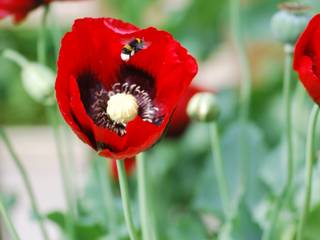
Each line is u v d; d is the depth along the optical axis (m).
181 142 1.23
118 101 0.65
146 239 0.71
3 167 1.70
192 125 1.27
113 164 0.99
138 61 0.65
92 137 0.60
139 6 1.29
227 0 1.32
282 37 0.76
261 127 1.36
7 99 2.02
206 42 1.38
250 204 0.92
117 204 0.91
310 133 0.67
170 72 0.64
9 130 1.98
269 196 0.90
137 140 0.60
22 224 1.44
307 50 0.64
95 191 0.90
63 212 0.84
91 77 0.66
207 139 1.26
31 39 1.92
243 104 0.90
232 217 0.80
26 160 1.86
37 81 0.79
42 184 1.72
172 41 0.64
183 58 0.63
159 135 0.60
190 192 1.17
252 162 0.94
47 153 1.88
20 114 2.02
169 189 1.17
